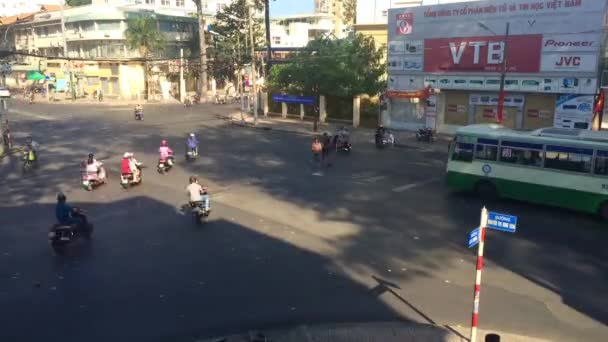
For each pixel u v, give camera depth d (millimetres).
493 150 17828
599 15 26172
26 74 77875
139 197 18906
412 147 29812
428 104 34594
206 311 9945
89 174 20188
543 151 16672
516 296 10508
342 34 85188
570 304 10148
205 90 66625
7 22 77062
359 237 14180
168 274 11750
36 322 9578
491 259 12523
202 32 63656
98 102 61594
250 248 13391
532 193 17031
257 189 19781
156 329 9281
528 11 28734
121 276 11672
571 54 27516
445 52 32969
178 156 27234
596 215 16375
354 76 37031
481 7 30688
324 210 16859
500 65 30469
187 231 14875
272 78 46531
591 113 27406
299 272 11797
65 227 13438
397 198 18359
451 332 8969
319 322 9461
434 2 37094
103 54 66250
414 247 13383
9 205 18031
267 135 35406
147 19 61562
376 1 40875
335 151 28312
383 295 10594
